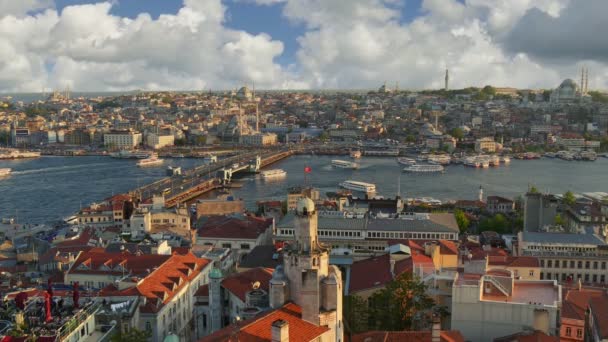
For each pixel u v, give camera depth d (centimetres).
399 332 11062
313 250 10519
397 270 16338
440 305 14100
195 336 16050
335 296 10431
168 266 17600
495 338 12862
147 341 14000
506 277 13612
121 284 15562
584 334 11544
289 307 10369
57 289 17050
